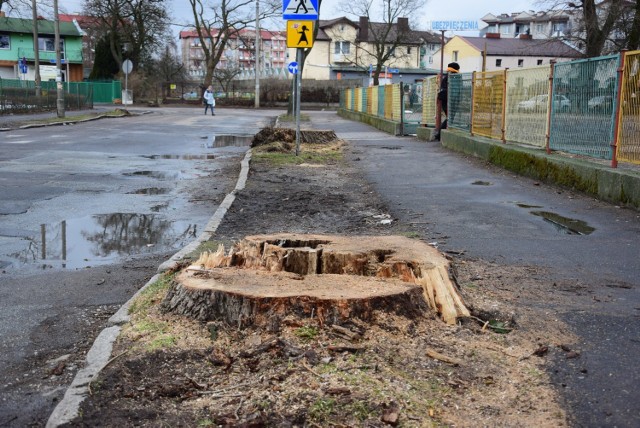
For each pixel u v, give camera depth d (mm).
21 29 69062
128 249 7129
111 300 5359
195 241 6918
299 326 3762
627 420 3062
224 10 63750
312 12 14320
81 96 45938
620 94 9109
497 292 5051
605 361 3723
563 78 10922
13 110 35875
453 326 4074
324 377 3340
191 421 3049
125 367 3545
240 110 53719
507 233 7391
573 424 3023
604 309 4672
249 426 2957
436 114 19375
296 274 4332
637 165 9609
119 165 14250
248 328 3814
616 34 35781
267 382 3332
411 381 3369
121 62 67875
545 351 3814
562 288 5234
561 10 34875
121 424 3031
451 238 7160
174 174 12977
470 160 14203
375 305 3881
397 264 4328
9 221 8445
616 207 8703
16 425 3254
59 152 16609
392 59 87688
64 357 4105
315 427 2949
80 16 80000
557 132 11188
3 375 3852
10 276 6047
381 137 21656
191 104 64062
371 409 3068
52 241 7449
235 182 11953
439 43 96000
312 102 65438
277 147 15984
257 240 4738
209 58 65062
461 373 3506
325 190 10719
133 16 66750
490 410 3139
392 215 8578
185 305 4062
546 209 8750
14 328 4660
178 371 3506
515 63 78312
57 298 5402
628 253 6453
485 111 15117
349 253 4430
